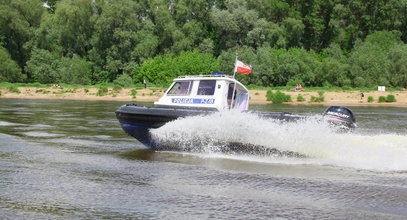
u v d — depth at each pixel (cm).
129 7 7338
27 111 2766
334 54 7931
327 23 9419
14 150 1182
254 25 8088
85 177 877
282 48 7888
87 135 1543
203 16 8762
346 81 6200
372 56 6569
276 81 6384
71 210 671
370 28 9281
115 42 7444
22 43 7612
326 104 4484
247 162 1055
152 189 794
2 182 828
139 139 1297
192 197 746
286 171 949
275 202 721
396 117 2675
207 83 1274
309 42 9388
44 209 675
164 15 7844
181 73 6356
